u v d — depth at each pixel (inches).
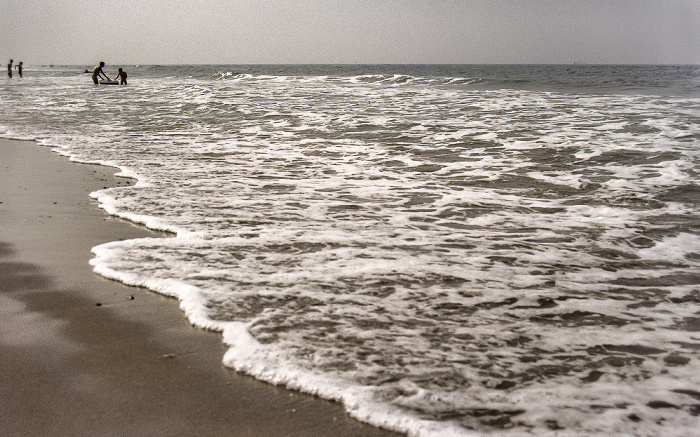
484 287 163.6
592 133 466.0
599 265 183.9
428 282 167.0
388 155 390.9
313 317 142.8
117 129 536.1
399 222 233.3
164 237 212.8
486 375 116.3
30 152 407.5
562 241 209.2
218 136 486.9
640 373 117.4
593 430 97.9
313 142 448.8
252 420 101.5
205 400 107.6
